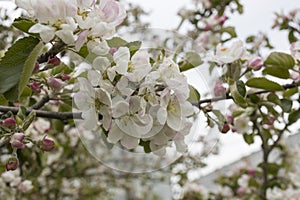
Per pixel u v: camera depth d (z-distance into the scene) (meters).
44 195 1.80
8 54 0.53
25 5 0.53
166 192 2.07
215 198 1.88
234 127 0.96
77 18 0.52
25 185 1.23
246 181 1.70
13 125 0.60
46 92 0.75
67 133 1.66
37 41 0.54
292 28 1.29
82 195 2.08
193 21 1.36
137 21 1.44
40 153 0.97
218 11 1.36
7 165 0.62
